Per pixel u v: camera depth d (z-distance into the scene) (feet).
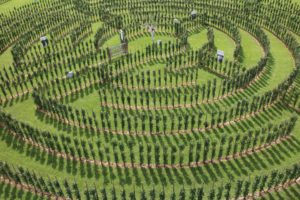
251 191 59.21
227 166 64.85
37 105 82.12
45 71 91.81
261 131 72.79
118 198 59.11
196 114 78.89
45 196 60.08
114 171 64.64
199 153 64.18
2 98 86.99
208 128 74.33
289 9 132.16
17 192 61.16
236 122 76.13
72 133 74.49
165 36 120.37
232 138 64.49
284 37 112.37
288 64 98.78
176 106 81.82
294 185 60.39
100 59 101.81
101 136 73.26
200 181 62.03
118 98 85.35
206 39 116.88
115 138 72.54
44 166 66.28
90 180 63.10
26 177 60.59
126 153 68.80
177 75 89.20
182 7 138.31
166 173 63.77
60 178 63.62
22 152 69.72
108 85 90.22
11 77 96.68
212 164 65.26
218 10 136.46
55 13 137.39
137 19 128.98
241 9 135.23
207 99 82.53
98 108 82.02
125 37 114.93
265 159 66.13
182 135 72.64
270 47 109.29
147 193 59.98
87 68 94.48
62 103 84.07
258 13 132.26
